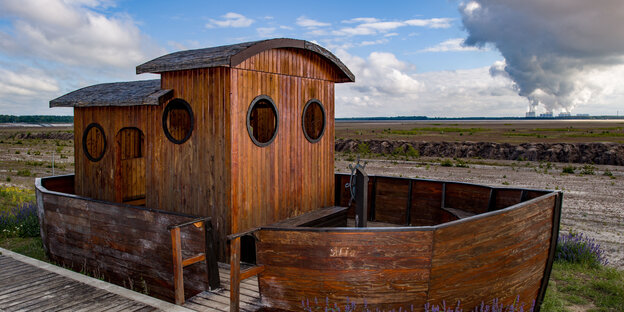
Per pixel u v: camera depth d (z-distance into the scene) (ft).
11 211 36.42
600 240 34.94
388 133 276.82
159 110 20.15
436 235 13.37
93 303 15.19
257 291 15.78
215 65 17.12
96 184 24.73
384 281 13.44
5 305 15.01
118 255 19.26
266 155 19.72
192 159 19.07
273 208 20.30
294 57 21.13
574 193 59.62
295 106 21.42
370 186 26.53
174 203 19.94
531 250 16.56
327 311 13.56
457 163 106.11
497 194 21.29
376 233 13.29
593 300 22.21
